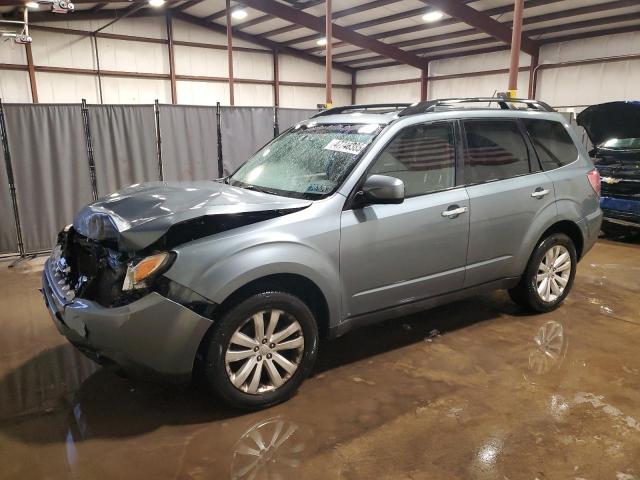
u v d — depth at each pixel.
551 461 2.27
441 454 2.32
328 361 3.28
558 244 3.98
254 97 18.52
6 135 5.91
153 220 2.43
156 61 16.08
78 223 2.88
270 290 2.63
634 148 6.80
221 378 2.51
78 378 3.05
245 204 2.65
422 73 18.06
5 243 6.15
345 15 14.21
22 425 2.55
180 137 6.96
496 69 15.90
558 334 3.69
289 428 2.53
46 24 13.84
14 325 3.89
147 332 2.31
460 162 3.36
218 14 15.89
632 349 3.44
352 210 2.86
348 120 3.47
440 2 11.81
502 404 2.74
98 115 6.39
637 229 6.80
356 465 2.24
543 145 3.88
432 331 3.76
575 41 13.57
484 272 3.52
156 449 2.36
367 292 2.97
